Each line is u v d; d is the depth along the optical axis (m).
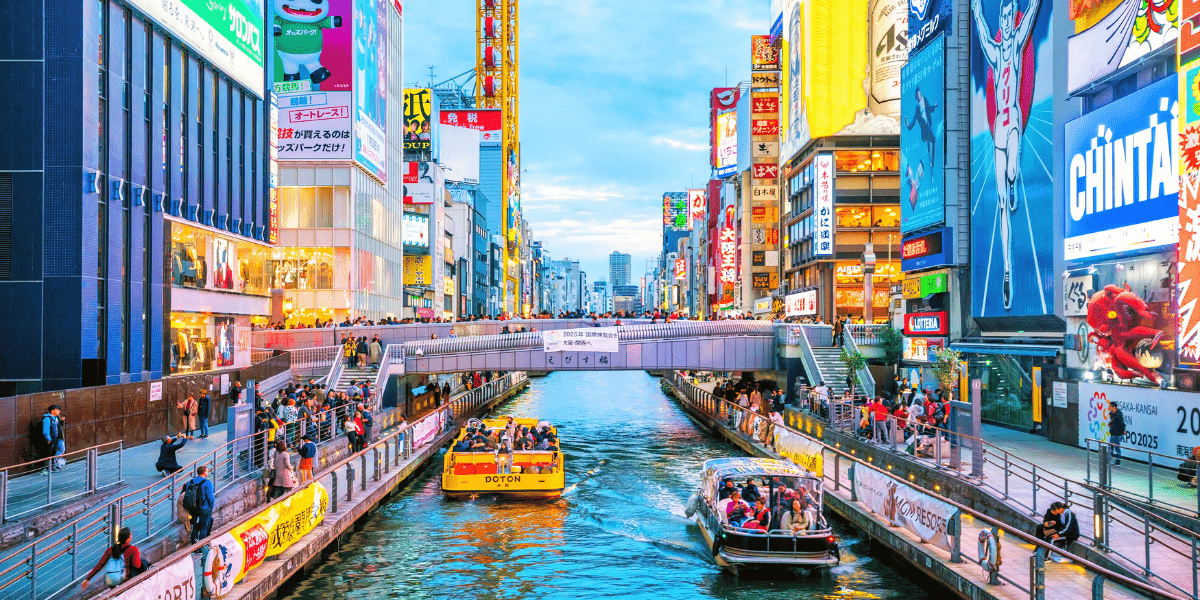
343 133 67.81
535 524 25.66
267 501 21.86
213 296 39.62
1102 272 30.41
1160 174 26.73
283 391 33.69
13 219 29.25
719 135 130.75
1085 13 32.62
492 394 62.69
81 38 29.47
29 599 13.31
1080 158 31.97
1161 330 26.66
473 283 146.75
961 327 47.34
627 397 78.12
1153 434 25.62
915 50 53.44
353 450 31.92
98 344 30.31
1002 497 21.44
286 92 68.25
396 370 47.47
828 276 91.94
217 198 40.41
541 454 28.98
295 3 68.31
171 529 17.91
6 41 29.31
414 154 119.62
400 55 88.81
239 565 16.34
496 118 180.62
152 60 34.25
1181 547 17.28
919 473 26.69
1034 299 38.62
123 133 32.09
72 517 18.75
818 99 91.06
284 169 68.00
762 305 113.56
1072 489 22.39
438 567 21.08
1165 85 26.70
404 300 97.00
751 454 37.34
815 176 90.25
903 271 55.50
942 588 18.33
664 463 37.31
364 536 24.08
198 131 38.53
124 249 32.12
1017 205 40.53
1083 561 13.35
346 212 68.12
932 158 49.84
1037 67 38.44
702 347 50.47
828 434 36.97
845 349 48.31
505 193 176.25
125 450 27.94
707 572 20.72
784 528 20.33
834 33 91.31
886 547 21.58
